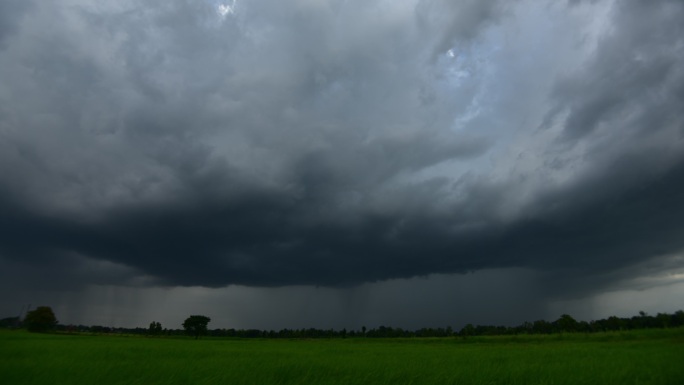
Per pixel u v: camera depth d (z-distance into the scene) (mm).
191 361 21531
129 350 30016
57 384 13172
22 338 39688
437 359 24688
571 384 15281
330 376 16781
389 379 16000
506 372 17562
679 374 16062
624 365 18828
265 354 30359
